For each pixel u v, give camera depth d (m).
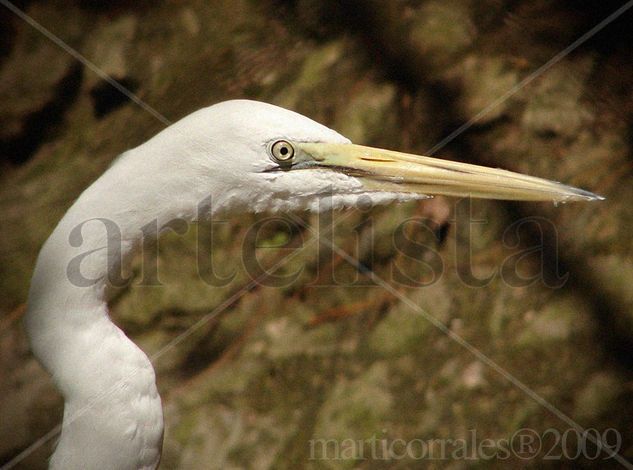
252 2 9.55
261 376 8.25
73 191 9.15
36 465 8.07
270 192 4.42
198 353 8.44
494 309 8.34
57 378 4.12
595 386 7.86
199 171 4.19
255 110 4.36
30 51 9.59
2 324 8.75
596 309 8.11
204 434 8.01
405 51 9.05
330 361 8.29
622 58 8.91
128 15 9.61
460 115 8.79
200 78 9.22
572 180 8.51
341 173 4.62
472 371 8.07
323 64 9.05
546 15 9.18
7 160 9.51
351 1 9.31
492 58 9.01
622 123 8.70
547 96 8.80
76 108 9.51
